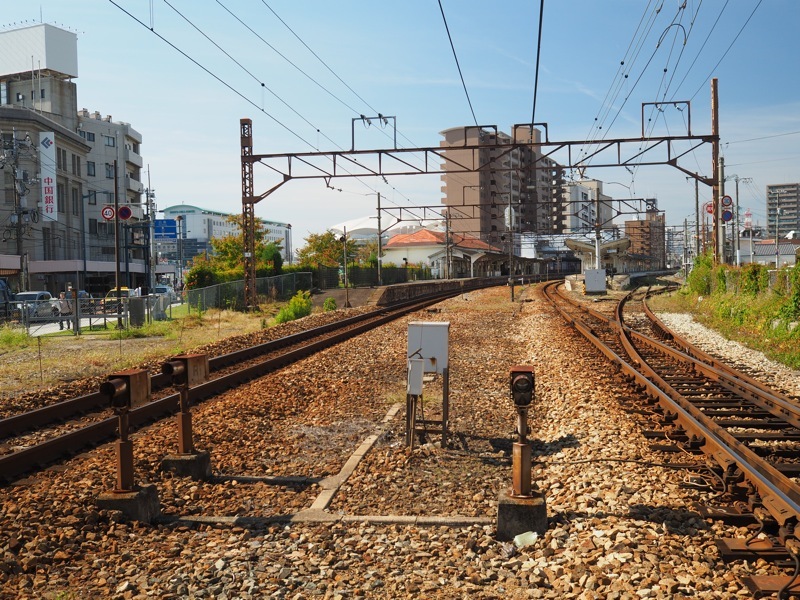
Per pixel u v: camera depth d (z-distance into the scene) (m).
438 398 12.93
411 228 145.12
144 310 30.56
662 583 4.91
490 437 10.16
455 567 5.59
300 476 8.36
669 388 11.80
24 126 67.56
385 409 12.17
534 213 146.62
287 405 12.48
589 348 18.94
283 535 6.39
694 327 26.36
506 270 128.25
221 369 16.84
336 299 46.47
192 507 7.27
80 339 26.22
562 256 140.75
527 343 21.70
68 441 9.27
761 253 88.25
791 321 20.59
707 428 8.84
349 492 7.73
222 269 60.12
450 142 128.88
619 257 88.81
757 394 11.85
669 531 5.93
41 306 35.78
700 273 39.19
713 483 7.19
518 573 5.40
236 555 5.89
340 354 19.20
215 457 9.11
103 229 91.75
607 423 9.96
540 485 7.69
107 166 94.62
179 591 5.23
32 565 5.62
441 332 9.74
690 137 29.84
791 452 8.38
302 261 66.81
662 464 7.89
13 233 67.81
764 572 5.16
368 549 6.03
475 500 7.38
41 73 87.31
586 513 6.52
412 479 8.17
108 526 6.49
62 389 13.88
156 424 10.88
